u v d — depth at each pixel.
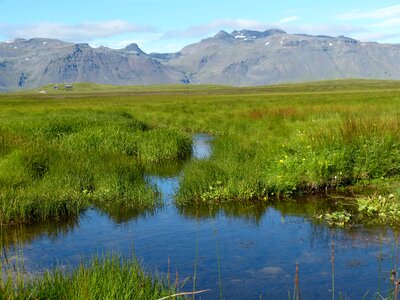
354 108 30.69
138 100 92.00
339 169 12.65
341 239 8.52
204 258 7.80
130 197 12.24
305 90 178.50
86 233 9.55
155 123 34.44
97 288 5.15
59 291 5.24
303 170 12.54
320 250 7.99
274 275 6.99
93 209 11.55
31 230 9.83
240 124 27.86
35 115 32.41
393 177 12.66
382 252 7.73
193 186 12.25
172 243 8.70
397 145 13.73
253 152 16.27
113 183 12.92
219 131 29.30
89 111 38.59
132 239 9.04
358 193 11.76
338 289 6.40
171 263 7.61
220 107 47.81
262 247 8.28
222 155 16.06
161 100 88.38
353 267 7.16
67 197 11.55
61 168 13.84
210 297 6.27
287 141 16.41
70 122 24.12
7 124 22.89
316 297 6.19
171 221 10.34
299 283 6.66
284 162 12.88
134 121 28.78
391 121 15.98
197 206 11.56
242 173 12.85
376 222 9.46
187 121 34.50
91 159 15.82
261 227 9.55
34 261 7.73
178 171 16.73
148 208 11.58
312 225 9.49
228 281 6.80
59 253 8.22
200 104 57.75
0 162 13.75
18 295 4.99
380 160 13.02
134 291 5.38
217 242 8.66
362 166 12.96
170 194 12.93
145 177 15.27
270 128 24.03
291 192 12.02
